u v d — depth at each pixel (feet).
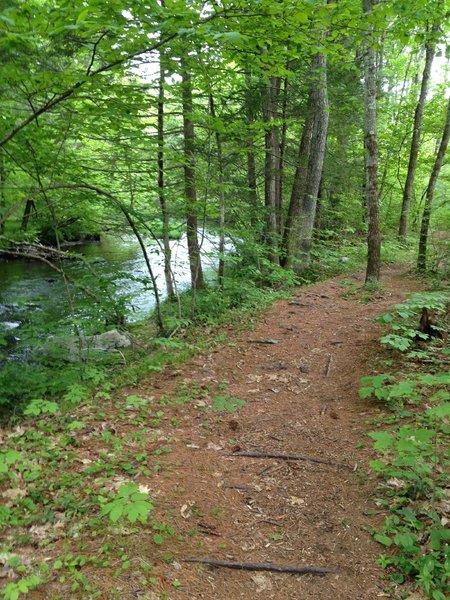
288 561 9.31
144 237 28.22
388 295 30.17
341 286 36.42
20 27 11.80
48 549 9.27
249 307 29.84
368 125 30.04
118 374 20.57
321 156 40.11
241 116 36.37
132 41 12.86
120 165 25.08
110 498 10.73
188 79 23.50
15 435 14.38
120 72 15.89
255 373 19.53
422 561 8.70
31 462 12.39
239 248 36.63
